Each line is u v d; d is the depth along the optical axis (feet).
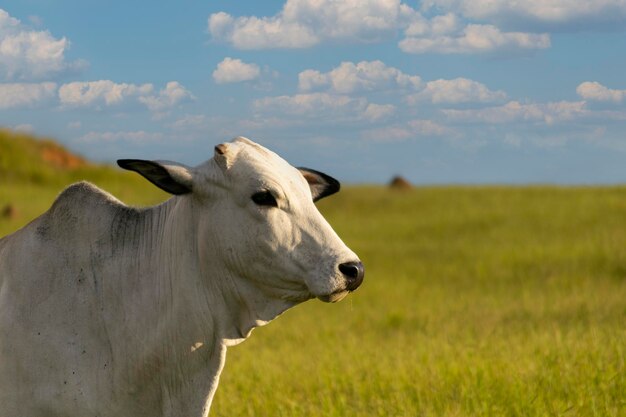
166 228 17.99
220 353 17.63
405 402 25.80
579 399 24.49
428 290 61.00
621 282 56.34
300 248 16.70
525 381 26.53
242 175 16.92
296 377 31.07
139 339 17.62
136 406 17.70
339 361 33.99
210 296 17.47
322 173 18.83
